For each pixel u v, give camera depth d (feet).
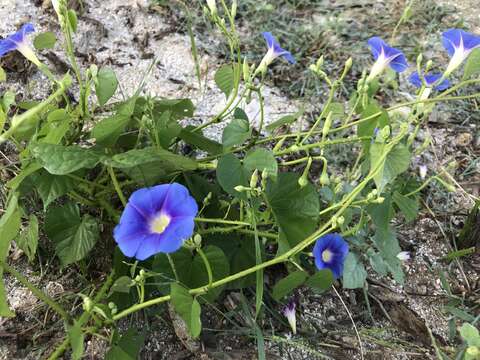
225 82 1.34
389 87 1.86
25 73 1.76
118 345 1.05
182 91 1.79
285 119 1.30
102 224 1.33
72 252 1.17
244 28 2.03
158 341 1.22
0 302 0.93
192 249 1.08
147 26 1.99
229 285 1.19
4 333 1.22
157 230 0.97
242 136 1.19
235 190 1.07
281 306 1.29
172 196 0.97
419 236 1.50
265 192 1.12
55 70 1.79
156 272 1.10
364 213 1.23
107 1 2.05
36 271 1.33
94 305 0.99
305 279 1.13
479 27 2.12
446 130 1.76
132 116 1.24
